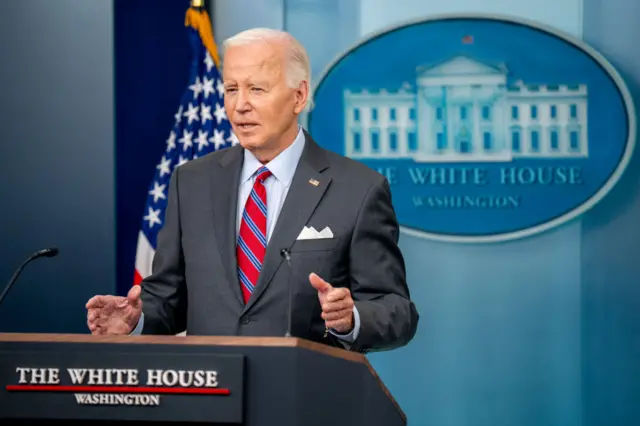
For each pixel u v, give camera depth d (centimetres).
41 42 655
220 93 644
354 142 677
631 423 664
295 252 374
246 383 261
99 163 653
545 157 668
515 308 673
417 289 677
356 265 381
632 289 665
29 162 652
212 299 377
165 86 674
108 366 262
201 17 650
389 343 355
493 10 679
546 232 672
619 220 666
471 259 675
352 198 387
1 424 266
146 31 673
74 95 654
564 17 675
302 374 261
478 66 672
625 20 669
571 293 669
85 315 646
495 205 671
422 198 674
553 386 670
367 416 274
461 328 675
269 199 392
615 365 666
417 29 675
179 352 261
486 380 673
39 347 265
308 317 369
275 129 381
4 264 648
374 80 676
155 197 635
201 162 416
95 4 658
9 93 654
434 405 674
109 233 650
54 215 650
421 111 674
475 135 672
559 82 668
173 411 259
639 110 665
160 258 399
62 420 263
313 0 680
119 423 263
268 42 380
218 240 385
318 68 682
